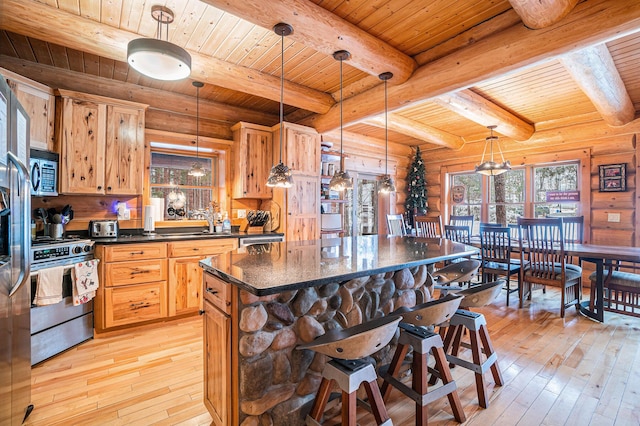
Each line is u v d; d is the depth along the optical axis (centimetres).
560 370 237
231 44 289
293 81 373
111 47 260
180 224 418
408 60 301
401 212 691
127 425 181
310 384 175
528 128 511
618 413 188
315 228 471
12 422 163
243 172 437
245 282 139
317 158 475
